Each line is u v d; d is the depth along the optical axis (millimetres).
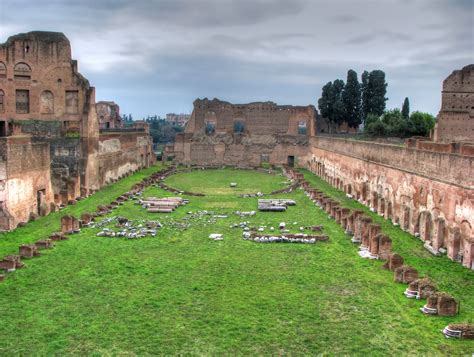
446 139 64188
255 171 82875
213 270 26109
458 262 28125
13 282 23703
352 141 54500
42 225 36250
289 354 17000
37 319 19547
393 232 36125
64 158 52938
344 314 20359
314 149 81938
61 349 17188
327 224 38312
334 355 16938
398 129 81625
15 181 35344
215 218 40656
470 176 27438
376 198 44844
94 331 18547
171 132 180000
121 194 52625
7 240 31688
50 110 57500
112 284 23672
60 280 24109
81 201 47250
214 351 17156
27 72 56531
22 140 36344
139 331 18594
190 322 19453
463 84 64312
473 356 16719
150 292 22656
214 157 92562
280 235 33469
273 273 25688
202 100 97062
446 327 18578
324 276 25219
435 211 31672
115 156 65375
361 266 26984
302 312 20531
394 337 18281
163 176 71375
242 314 20281
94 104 55719
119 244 31359
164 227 36688
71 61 57375
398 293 22750
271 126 97750
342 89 102312
